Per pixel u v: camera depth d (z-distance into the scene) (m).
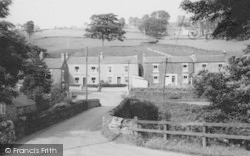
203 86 25.12
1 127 22.39
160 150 19.94
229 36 21.97
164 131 20.98
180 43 146.75
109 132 25.81
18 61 29.59
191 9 21.55
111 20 156.50
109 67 102.19
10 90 29.61
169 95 68.19
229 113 24.55
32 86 59.81
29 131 29.83
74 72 103.25
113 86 97.25
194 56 101.00
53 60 93.88
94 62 103.19
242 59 24.17
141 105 51.50
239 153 17.98
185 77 97.75
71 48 151.25
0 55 28.48
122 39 157.88
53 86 68.50
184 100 60.34
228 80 24.61
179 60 98.62
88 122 39.00
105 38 156.50
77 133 29.42
